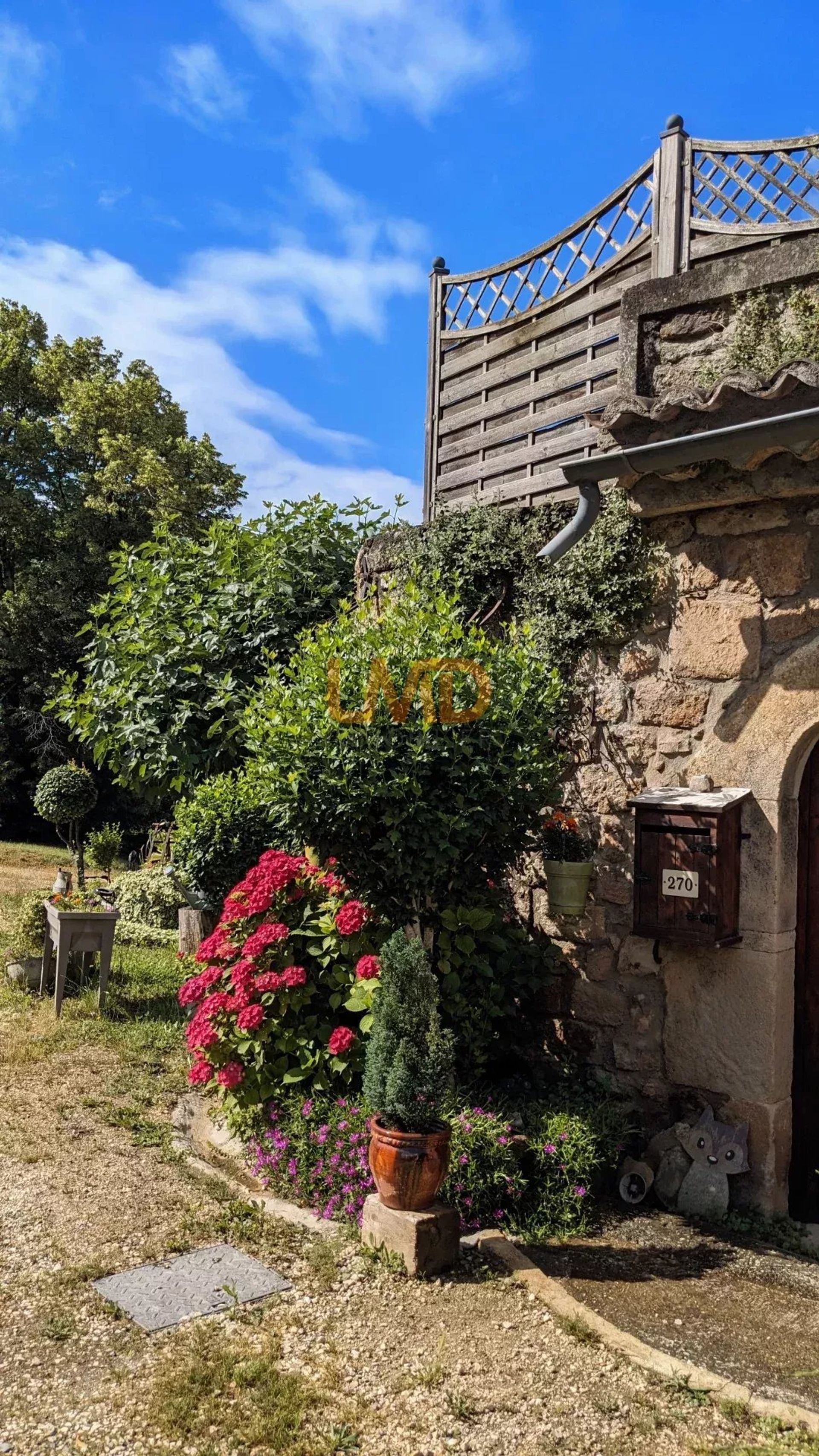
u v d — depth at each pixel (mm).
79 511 22828
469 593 5535
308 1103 4195
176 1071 5625
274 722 4527
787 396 3863
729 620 4383
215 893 6137
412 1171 3377
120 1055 5816
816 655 4105
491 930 4840
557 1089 4777
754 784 4242
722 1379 2785
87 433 22562
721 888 4117
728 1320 3238
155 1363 2793
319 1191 3928
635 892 4367
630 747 4766
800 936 4305
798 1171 4270
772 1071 4141
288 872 4812
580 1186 4004
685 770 4520
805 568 4156
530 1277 3342
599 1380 2766
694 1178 4203
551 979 4949
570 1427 2559
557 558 4496
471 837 4441
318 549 7469
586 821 4957
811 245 4121
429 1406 2627
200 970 5180
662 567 4629
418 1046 3445
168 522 7785
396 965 3510
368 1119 3869
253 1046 4473
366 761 4277
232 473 23688
